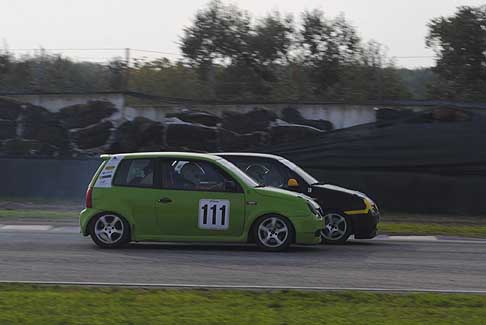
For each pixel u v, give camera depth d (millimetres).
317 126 94375
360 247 54438
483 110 87688
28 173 89562
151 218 50000
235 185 49938
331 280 38875
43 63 102812
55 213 77438
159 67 105125
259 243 49656
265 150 85875
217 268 42125
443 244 58281
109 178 50719
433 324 28312
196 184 50156
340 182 83938
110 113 96188
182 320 28312
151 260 44844
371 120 93438
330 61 117250
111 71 100438
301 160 84625
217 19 121375
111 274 39625
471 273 42281
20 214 76000
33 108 96562
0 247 50062
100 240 50312
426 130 82875
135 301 31703
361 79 106062
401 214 82500
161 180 50344
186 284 36812
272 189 50469
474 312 30609
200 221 49688
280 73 113375
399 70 110125
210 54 120750
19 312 29281
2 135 96438
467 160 82125
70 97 96562
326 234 56156
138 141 95438
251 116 94938
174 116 96062
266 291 34406
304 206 49781
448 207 82375
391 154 83250
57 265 42406
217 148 94875
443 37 120375
